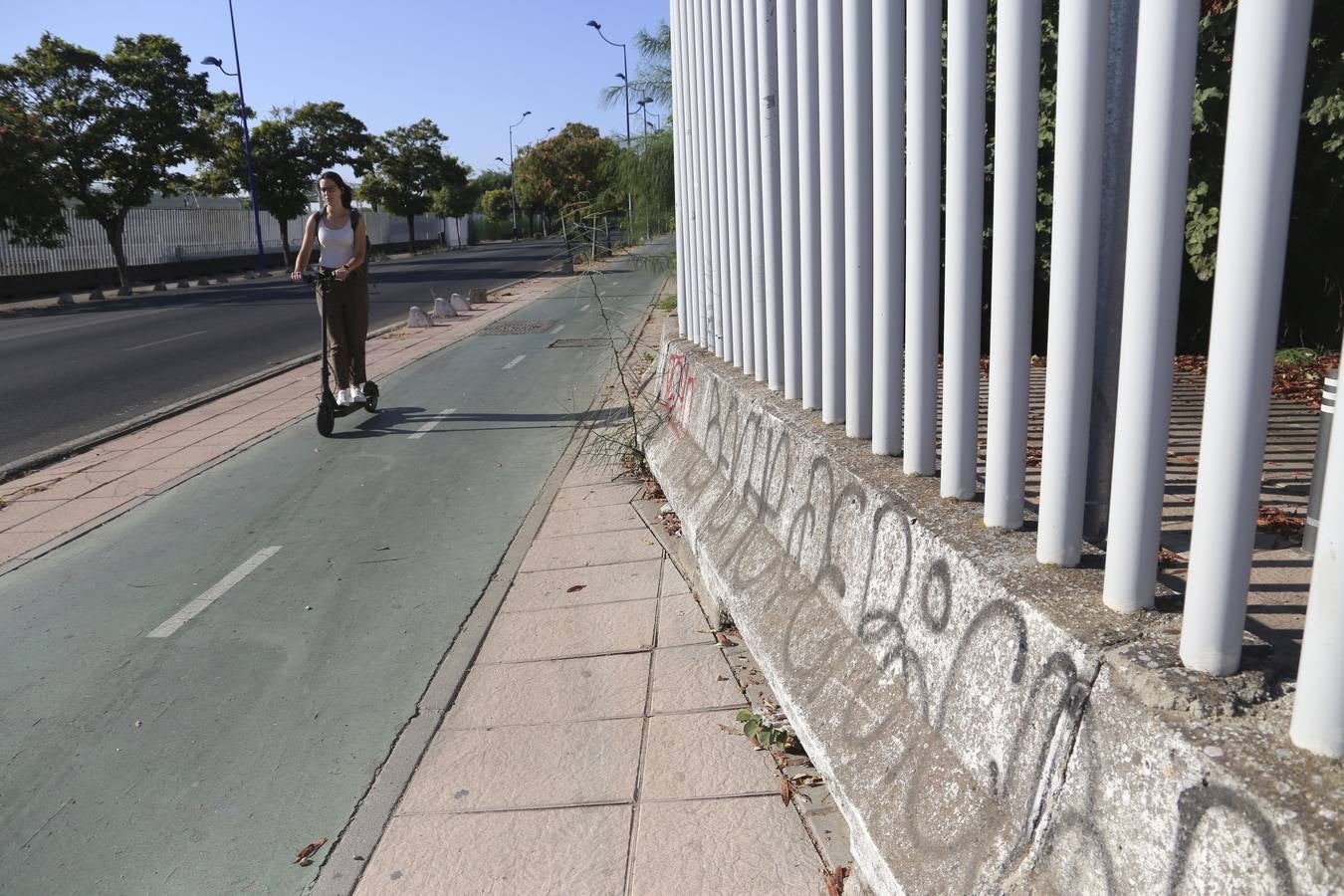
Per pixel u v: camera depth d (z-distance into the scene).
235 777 3.20
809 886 2.50
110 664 4.04
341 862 2.74
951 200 2.41
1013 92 2.12
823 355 3.44
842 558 2.94
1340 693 1.38
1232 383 1.53
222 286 35.75
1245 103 1.47
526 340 13.55
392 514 5.84
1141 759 1.60
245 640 4.21
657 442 5.99
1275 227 1.48
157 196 50.28
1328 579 1.37
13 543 5.63
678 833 2.74
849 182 3.05
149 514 6.08
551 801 2.93
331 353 8.26
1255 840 1.37
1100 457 2.29
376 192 68.00
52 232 29.06
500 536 5.36
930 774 2.18
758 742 3.15
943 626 2.29
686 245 6.18
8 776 3.27
